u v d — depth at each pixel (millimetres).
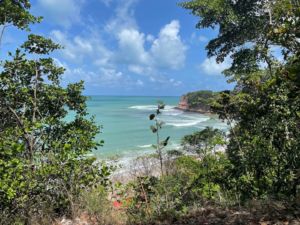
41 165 6789
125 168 13781
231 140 7473
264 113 6621
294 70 3443
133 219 6258
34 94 8172
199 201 6863
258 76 8047
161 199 6781
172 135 35656
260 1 14547
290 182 5930
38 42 8508
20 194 6273
